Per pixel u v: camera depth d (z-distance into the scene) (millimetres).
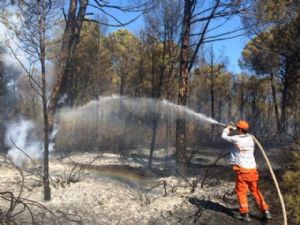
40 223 8109
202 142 23641
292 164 10891
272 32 18219
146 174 12906
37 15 9328
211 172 12641
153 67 20953
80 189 10359
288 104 28531
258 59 30828
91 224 8219
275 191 10234
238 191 8625
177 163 12281
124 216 8719
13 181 10938
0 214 7461
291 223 8406
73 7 13648
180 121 12352
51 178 11266
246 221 8484
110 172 12906
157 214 8867
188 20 12266
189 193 10297
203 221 8484
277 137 16828
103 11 14508
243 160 8609
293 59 19953
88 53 28281
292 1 13969
